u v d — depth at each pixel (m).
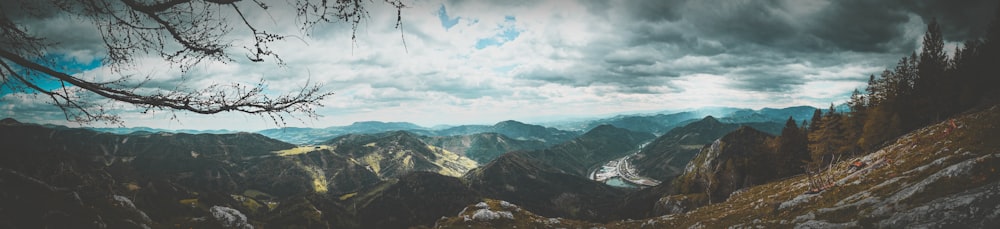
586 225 49.72
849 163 51.22
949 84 88.38
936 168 20.64
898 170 26.88
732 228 29.06
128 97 5.10
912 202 16.41
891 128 78.06
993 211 12.43
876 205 18.56
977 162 16.44
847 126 91.00
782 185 51.84
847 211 20.09
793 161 107.88
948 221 13.32
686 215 45.62
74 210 26.03
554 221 51.88
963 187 15.33
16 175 25.73
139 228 29.77
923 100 89.25
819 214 21.58
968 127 29.44
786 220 24.58
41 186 26.52
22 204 23.67
